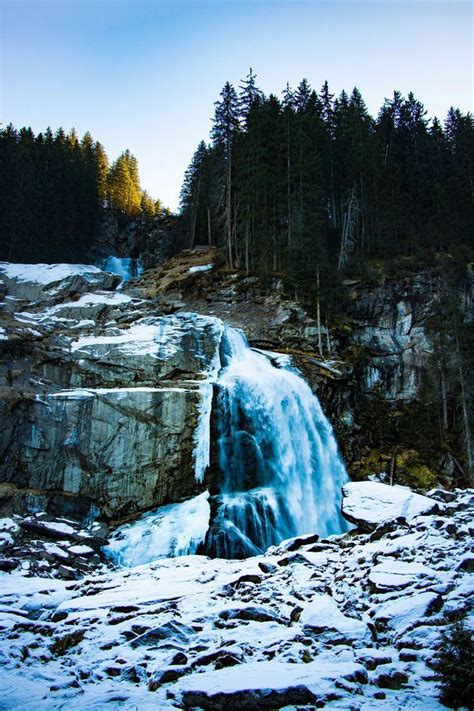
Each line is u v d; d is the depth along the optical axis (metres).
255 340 36.06
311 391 31.20
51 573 17.52
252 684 5.98
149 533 21.95
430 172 58.19
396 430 35.38
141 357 27.17
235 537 22.97
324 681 6.09
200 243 64.06
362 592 9.73
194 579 12.92
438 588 8.84
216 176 52.72
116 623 9.58
